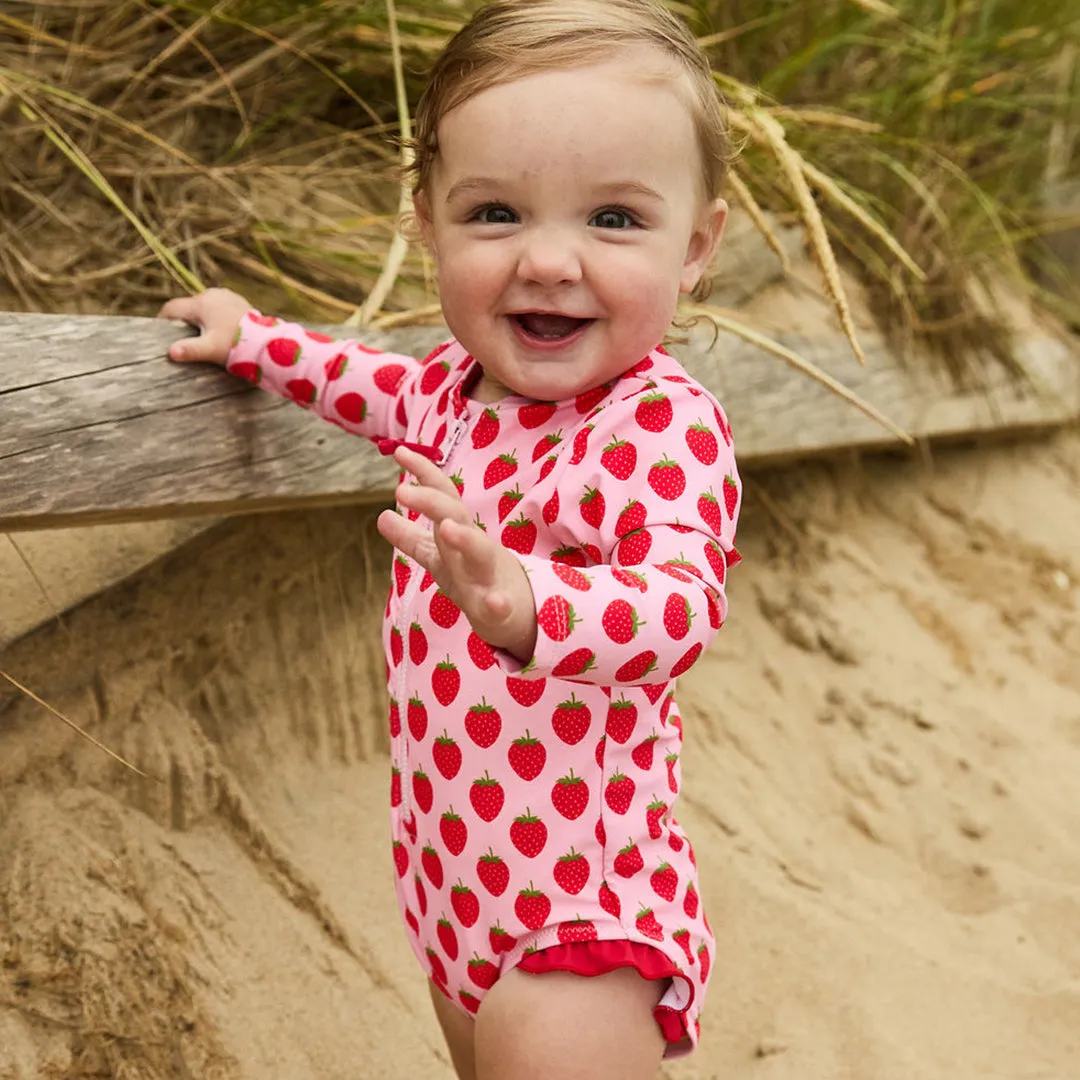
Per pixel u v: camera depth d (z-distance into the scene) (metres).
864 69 3.40
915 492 3.33
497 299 1.20
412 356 1.95
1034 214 4.02
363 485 1.82
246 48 2.45
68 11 2.31
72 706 1.81
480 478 1.26
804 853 2.37
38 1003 1.58
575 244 1.17
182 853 1.84
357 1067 1.72
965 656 2.90
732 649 2.75
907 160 3.31
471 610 1.03
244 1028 1.69
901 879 2.37
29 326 1.46
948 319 3.21
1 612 1.72
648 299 1.19
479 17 1.24
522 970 1.22
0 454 1.39
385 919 1.92
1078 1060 1.97
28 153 2.16
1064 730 2.78
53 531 1.80
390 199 2.53
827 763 2.59
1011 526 3.33
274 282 2.22
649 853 1.25
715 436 1.23
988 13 3.50
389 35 2.40
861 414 2.84
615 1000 1.21
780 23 3.15
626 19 1.21
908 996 2.06
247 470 1.65
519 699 1.22
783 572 2.94
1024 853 2.44
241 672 2.05
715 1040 1.96
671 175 1.19
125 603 1.85
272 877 1.89
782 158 1.90
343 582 2.19
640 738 1.25
